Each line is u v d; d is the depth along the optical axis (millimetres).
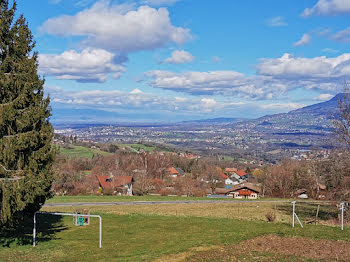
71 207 47750
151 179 92562
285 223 30094
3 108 19234
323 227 26750
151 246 21266
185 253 19062
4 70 20656
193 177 118812
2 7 21016
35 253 19734
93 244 22109
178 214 40219
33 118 20859
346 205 31844
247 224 29609
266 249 19719
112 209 45812
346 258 17656
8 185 19219
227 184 119000
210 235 24281
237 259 17688
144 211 43938
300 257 17906
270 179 94000
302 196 85188
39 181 20469
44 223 29719
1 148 19469
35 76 21828
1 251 19922
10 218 20344
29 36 22234
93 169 102062
